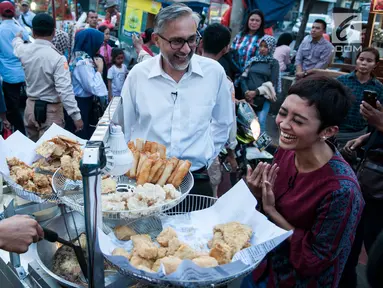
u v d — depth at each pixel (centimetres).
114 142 116
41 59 376
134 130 217
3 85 510
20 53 390
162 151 173
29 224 121
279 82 492
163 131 202
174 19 178
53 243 151
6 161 170
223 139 238
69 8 881
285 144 137
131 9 532
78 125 406
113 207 130
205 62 208
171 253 116
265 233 125
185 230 136
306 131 131
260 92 452
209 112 209
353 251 247
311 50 667
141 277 102
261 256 111
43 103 391
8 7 506
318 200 135
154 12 516
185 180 162
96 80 480
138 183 152
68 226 155
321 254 134
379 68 466
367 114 239
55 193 148
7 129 452
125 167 117
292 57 862
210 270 97
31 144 193
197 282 100
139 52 487
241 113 364
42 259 144
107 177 153
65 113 477
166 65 199
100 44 531
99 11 1205
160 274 98
